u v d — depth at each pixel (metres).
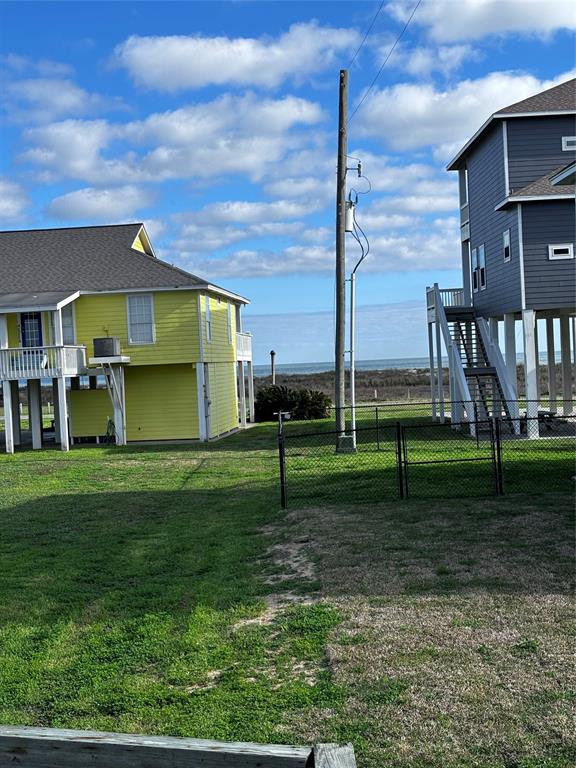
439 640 6.18
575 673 5.38
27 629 7.36
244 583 8.41
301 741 4.72
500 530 9.86
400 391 61.06
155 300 27.34
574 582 7.50
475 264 27.28
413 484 13.91
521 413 25.73
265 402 36.66
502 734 4.62
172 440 27.95
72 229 31.58
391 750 4.54
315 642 6.38
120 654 6.55
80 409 28.50
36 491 16.73
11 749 3.21
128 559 9.93
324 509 12.22
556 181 14.84
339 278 20.88
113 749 3.15
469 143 25.92
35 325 27.75
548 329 28.23
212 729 4.96
